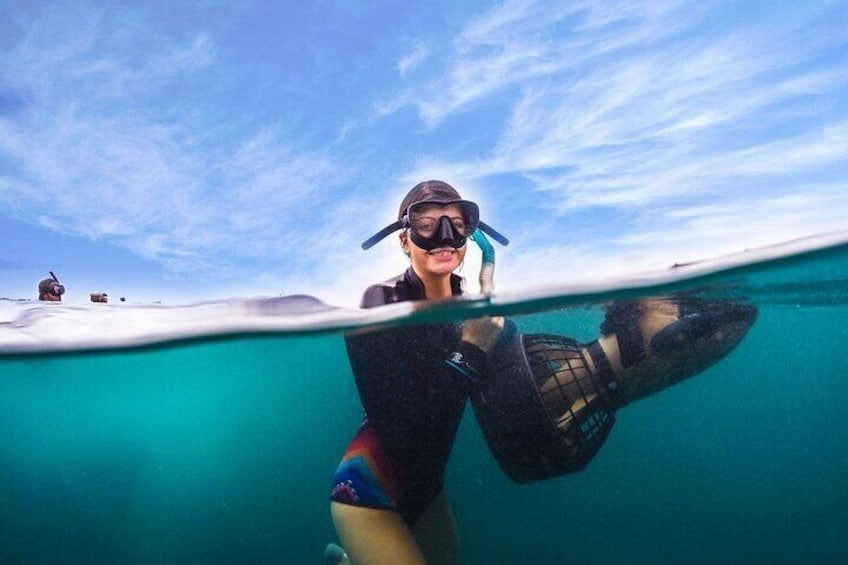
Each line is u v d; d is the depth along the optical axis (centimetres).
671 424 461
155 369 223
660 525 459
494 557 307
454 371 120
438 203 113
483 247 120
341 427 337
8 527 435
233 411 349
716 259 139
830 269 170
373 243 118
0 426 300
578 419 132
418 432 123
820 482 582
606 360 133
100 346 178
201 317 165
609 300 137
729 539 375
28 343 177
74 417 308
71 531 450
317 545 395
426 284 125
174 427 375
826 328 294
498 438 130
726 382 385
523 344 130
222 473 459
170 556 406
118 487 439
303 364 237
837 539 361
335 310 133
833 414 541
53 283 217
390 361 122
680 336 132
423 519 145
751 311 157
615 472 456
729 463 628
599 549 349
